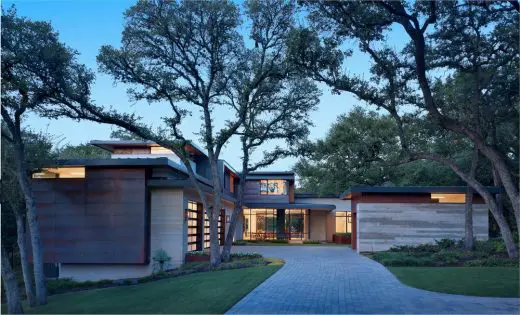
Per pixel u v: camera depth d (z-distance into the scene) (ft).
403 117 70.95
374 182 114.42
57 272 76.79
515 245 68.03
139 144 102.47
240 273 59.36
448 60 59.41
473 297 42.83
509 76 58.85
